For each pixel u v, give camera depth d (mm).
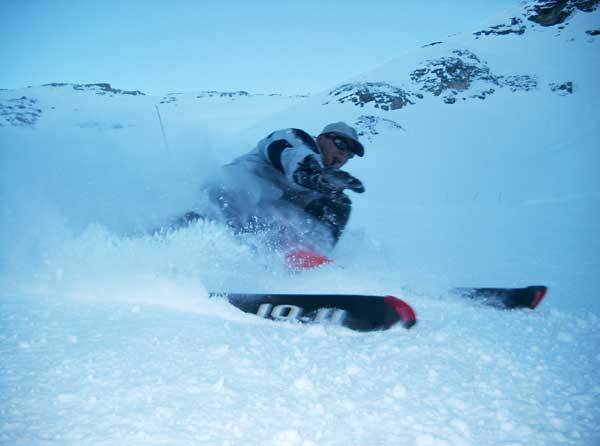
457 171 30344
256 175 4387
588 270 5641
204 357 2158
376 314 2775
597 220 11227
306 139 4387
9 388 1762
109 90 113812
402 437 1597
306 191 4418
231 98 108375
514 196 20062
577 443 1609
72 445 1421
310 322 2895
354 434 1603
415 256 6582
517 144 37969
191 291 3338
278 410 1723
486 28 70938
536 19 70500
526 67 57594
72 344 2252
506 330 2922
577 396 1942
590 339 2754
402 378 2070
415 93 52969
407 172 31328
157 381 1879
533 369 2230
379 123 45188
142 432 1501
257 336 2541
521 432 1663
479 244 8148
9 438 1435
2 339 2293
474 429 1675
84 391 1766
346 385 1977
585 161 26797
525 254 6949
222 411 1677
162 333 2459
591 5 68938
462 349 2471
